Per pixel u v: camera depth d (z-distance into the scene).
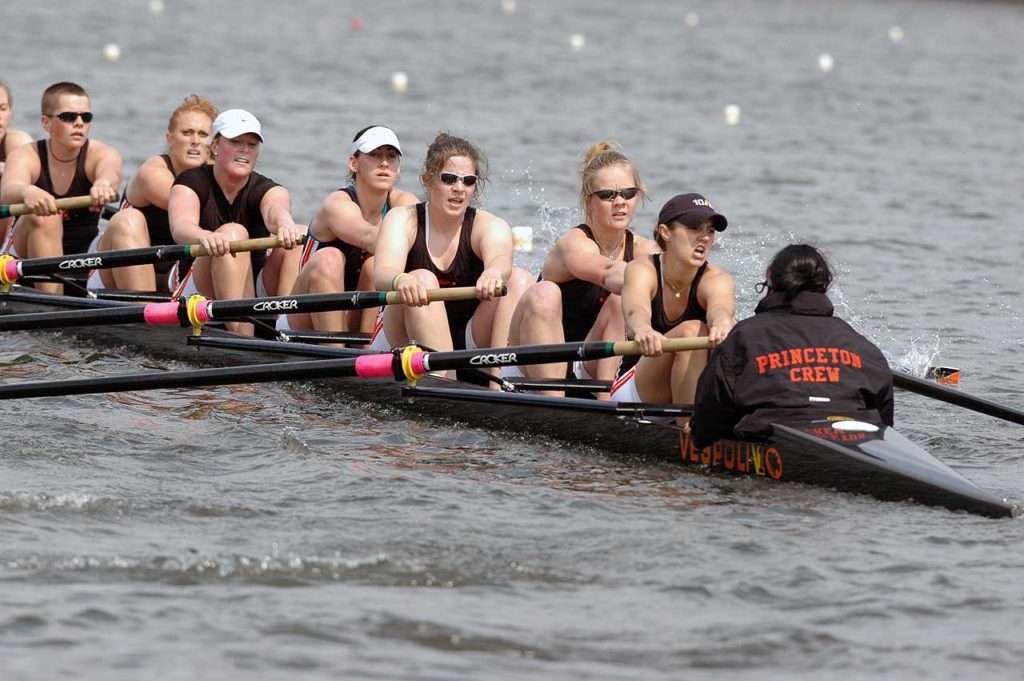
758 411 27.64
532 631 20.61
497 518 25.73
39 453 28.70
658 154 84.88
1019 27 194.25
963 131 99.62
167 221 44.44
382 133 37.97
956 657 19.98
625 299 30.02
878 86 125.19
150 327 39.94
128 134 84.62
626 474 29.14
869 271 55.53
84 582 21.83
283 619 20.72
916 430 33.31
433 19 175.50
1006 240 62.91
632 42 157.62
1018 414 31.09
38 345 41.38
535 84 117.25
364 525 25.09
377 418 33.78
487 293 32.78
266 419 33.28
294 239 38.31
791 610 21.56
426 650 19.84
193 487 27.08
